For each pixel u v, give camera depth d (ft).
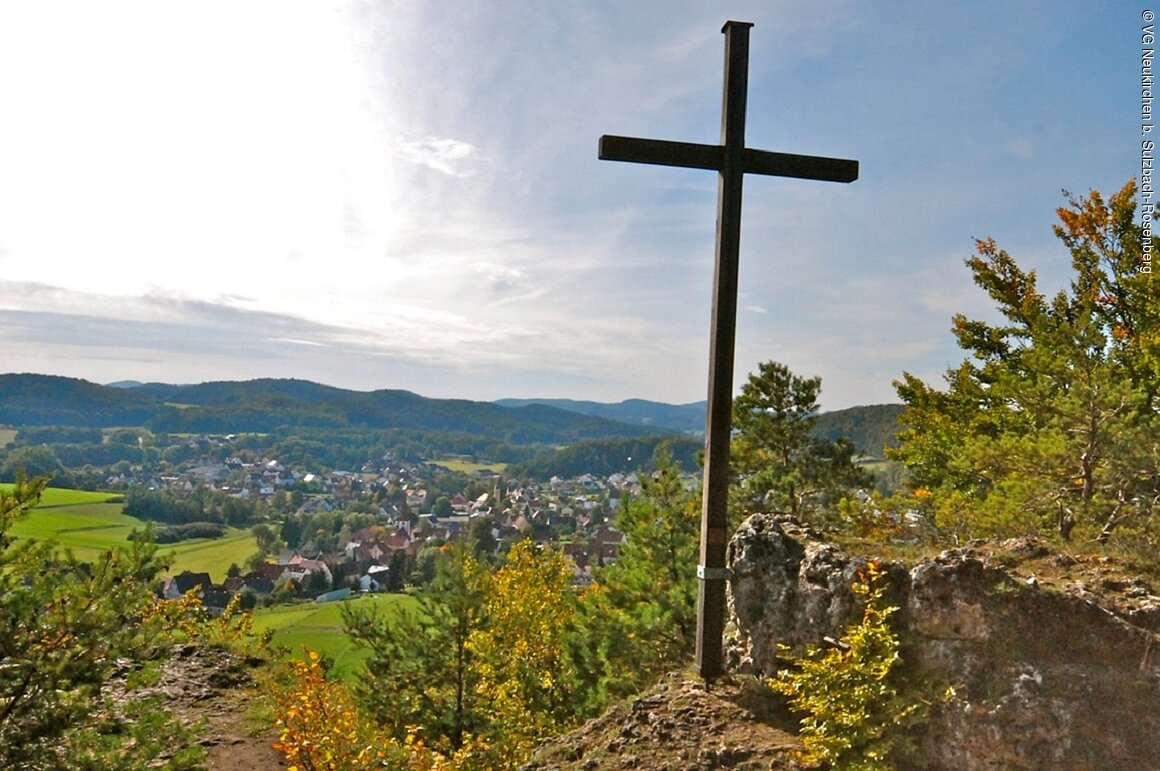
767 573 22.82
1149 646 17.20
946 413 65.92
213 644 33.27
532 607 58.95
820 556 21.74
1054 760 16.66
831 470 49.70
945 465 60.23
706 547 22.04
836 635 20.48
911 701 18.25
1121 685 16.98
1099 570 20.20
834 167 23.36
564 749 21.15
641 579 39.22
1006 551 21.70
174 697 27.53
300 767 23.08
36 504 16.83
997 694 17.61
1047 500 35.73
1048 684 17.34
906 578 20.11
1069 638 17.88
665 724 20.04
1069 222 54.80
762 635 22.11
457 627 38.68
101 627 16.62
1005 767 16.97
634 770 18.75
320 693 24.50
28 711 15.99
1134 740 16.38
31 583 16.51
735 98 22.79
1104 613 17.90
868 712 18.06
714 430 22.24
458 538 42.04
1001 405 58.70
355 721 25.18
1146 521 29.63
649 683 32.65
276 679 29.50
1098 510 33.68
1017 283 62.03
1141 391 33.60
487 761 34.40
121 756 16.79
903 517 39.88
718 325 22.43
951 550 20.34
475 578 39.91
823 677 18.63
